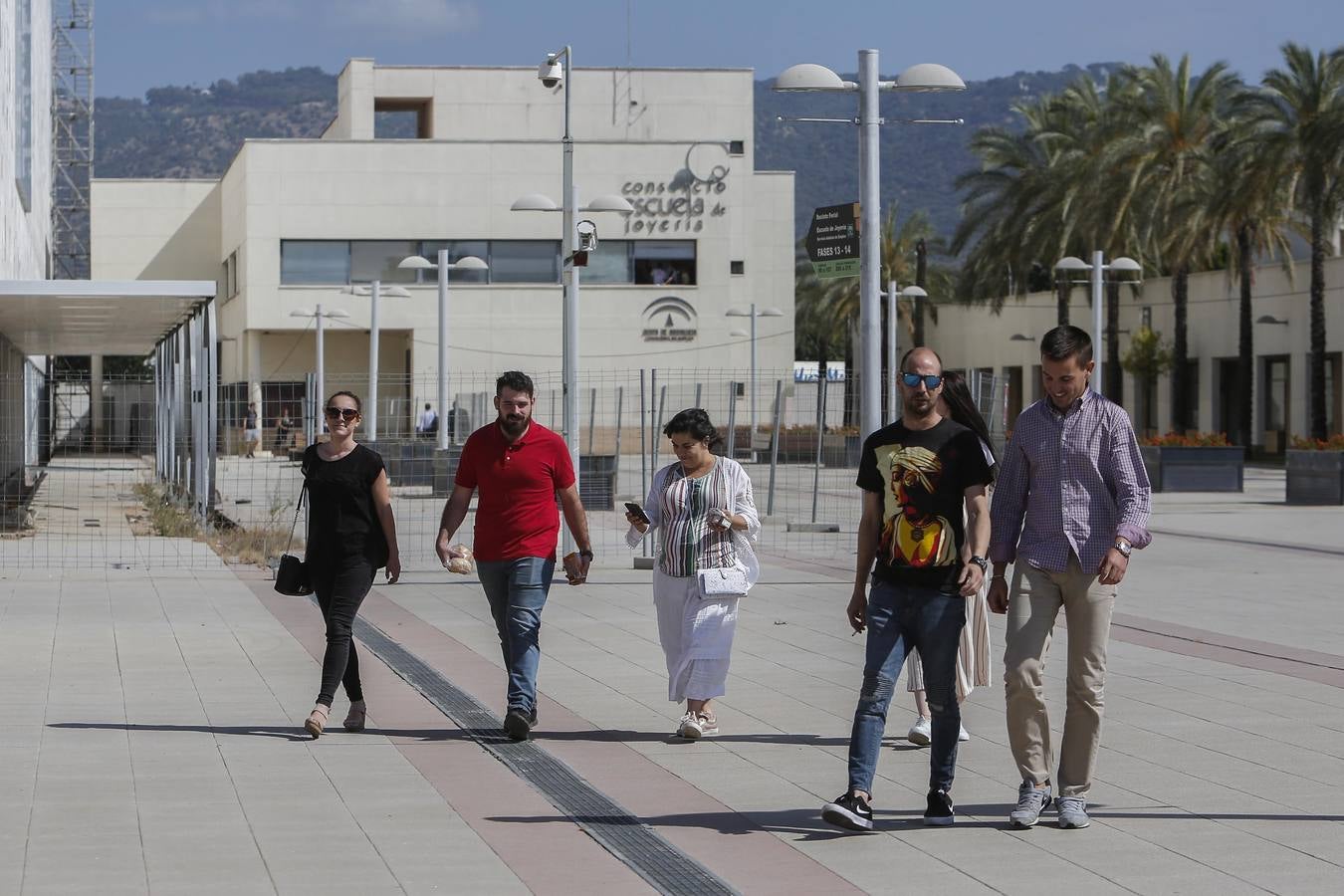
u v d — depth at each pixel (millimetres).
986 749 9711
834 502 32750
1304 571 20422
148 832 7559
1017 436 7934
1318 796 8359
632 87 82000
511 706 9797
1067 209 56531
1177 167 54188
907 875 6918
